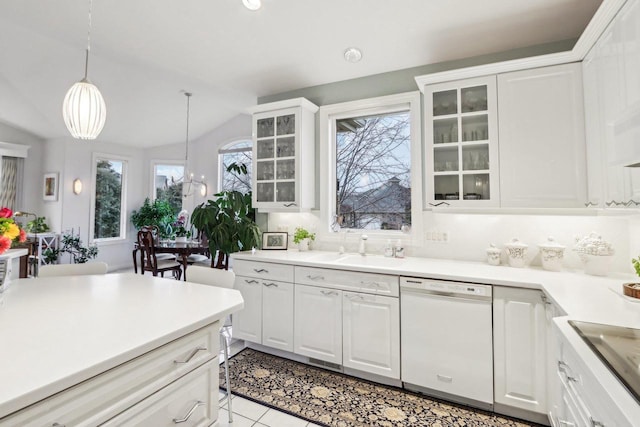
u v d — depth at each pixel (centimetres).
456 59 277
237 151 632
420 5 221
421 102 285
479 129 236
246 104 434
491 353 199
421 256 282
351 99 318
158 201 668
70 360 92
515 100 222
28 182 586
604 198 177
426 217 281
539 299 187
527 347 189
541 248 227
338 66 299
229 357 283
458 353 208
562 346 131
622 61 153
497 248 253
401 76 297
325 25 250
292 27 255
